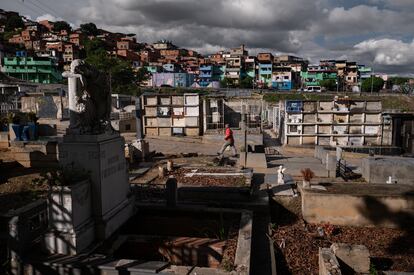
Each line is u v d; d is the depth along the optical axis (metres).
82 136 7.80
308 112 27.98
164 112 32.81
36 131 19.70
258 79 120.44
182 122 32.75
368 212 10.57
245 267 6.62
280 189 12.48
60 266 6.64
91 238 7.63
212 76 118.00
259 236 9.47
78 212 7.24
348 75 128.12
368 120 28.03
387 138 27.59
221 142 27.73
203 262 7.74
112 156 8.49
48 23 146.00
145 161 18.50
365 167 14.99
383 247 9.30
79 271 6.62
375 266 8.20
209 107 35.28
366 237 9.93
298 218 11.06
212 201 11.38
